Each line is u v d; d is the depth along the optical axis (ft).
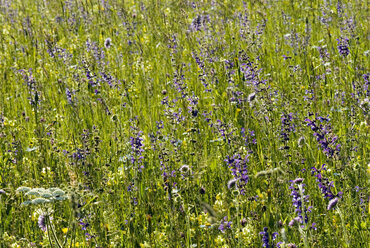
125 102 22.27
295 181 12.23
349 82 22.06
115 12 38.45
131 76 25.96
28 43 33.24
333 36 27.84
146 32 33.94
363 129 16.53
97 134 19.22
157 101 22.93
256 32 27.86
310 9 34.06
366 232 12.69
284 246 11.28
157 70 26.76
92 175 16.66
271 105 17.83
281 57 26.45
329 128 14.92
